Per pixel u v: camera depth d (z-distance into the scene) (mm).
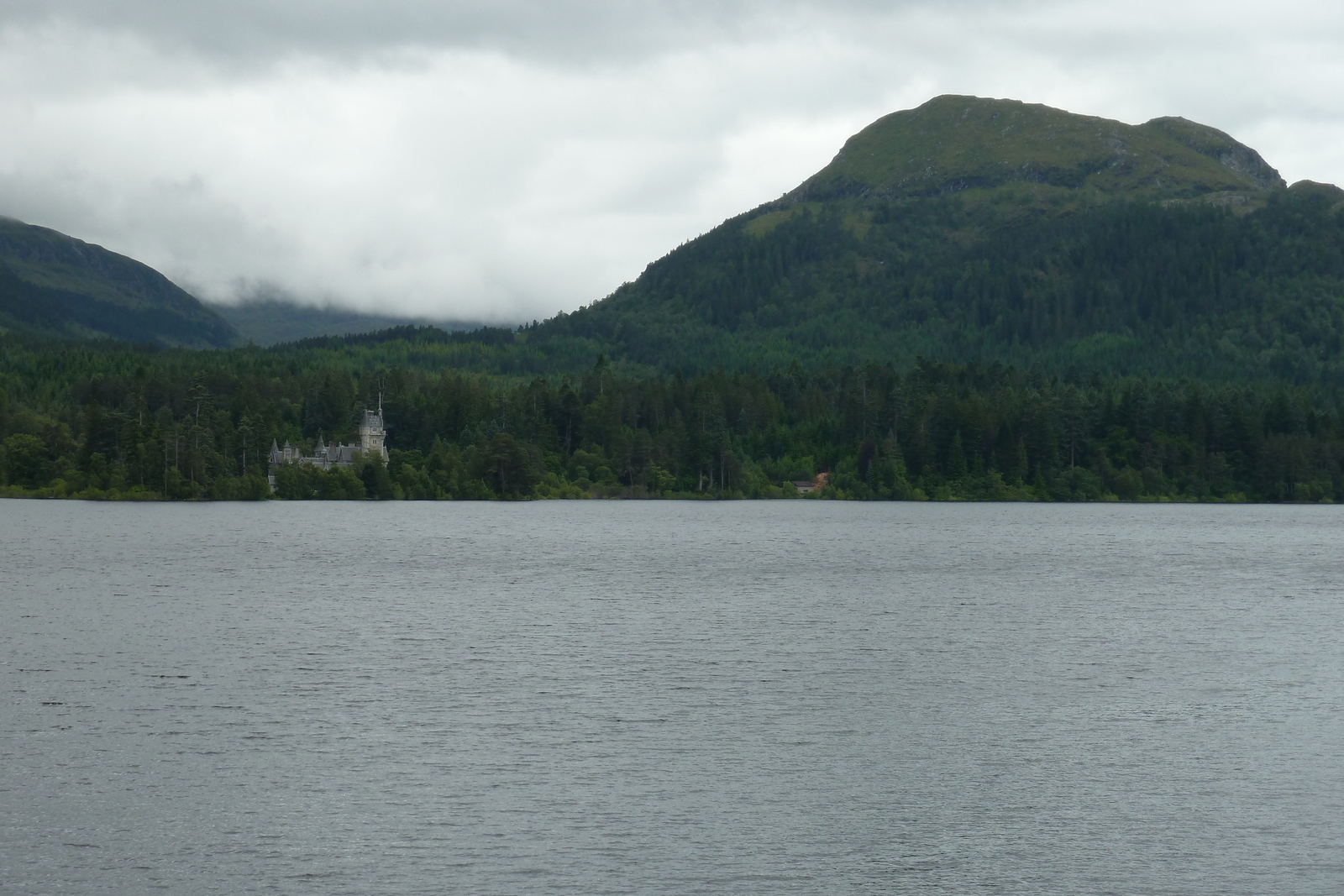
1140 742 60344
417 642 85938
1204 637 91875
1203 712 66562
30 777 53094
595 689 70812
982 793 52656
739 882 43688
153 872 43812
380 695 68438
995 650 85312
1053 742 60312
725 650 84000
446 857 45156
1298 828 48875
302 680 72312
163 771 54000
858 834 47938
